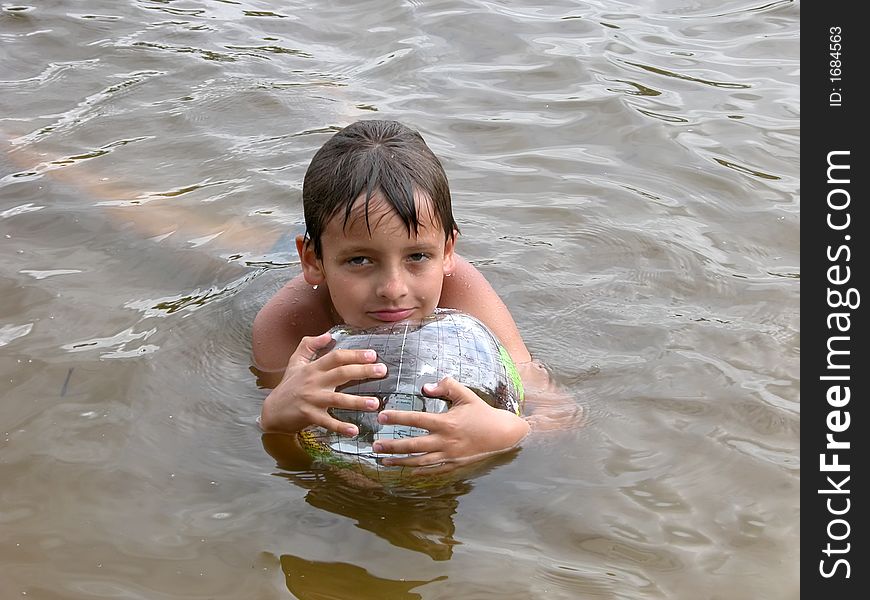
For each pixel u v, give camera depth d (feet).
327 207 10.87
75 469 10.22
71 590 8.65
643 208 16.37
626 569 8.89
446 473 10.14
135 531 9.38
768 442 10.73
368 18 25.05
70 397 11.38
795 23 24.22
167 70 21.95
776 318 13.24
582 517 9.55
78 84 21.18
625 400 11.51
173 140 18.79
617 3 25.86
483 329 11.01
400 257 10.79
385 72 21.97
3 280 13.89
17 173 17.35
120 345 12.48
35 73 21.72
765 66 21.94
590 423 11.04
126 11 25.46
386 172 10.73
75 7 25.58
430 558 9.01
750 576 8.82
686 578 8.78
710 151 18.26
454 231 12.24
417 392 10.11
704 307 13.62
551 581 8.72
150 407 11.28
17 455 10.41
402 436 10.02
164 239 15.31
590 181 17.28
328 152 11.31
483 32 23.94
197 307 13.47
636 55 22.59
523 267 14.67
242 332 12.95
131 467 10.27
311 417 10.14
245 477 10.15
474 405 10.16
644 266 14.71
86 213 16.01
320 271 11.86
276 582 8.72
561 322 13.28
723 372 12.05
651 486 10.00
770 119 19.44
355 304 10.97
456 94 20.80
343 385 10.25
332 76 21.86
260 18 25.23
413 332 10.59
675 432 10.89
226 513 9.62
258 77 21.65
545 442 10.66
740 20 24.50
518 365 12.07
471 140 18.86
